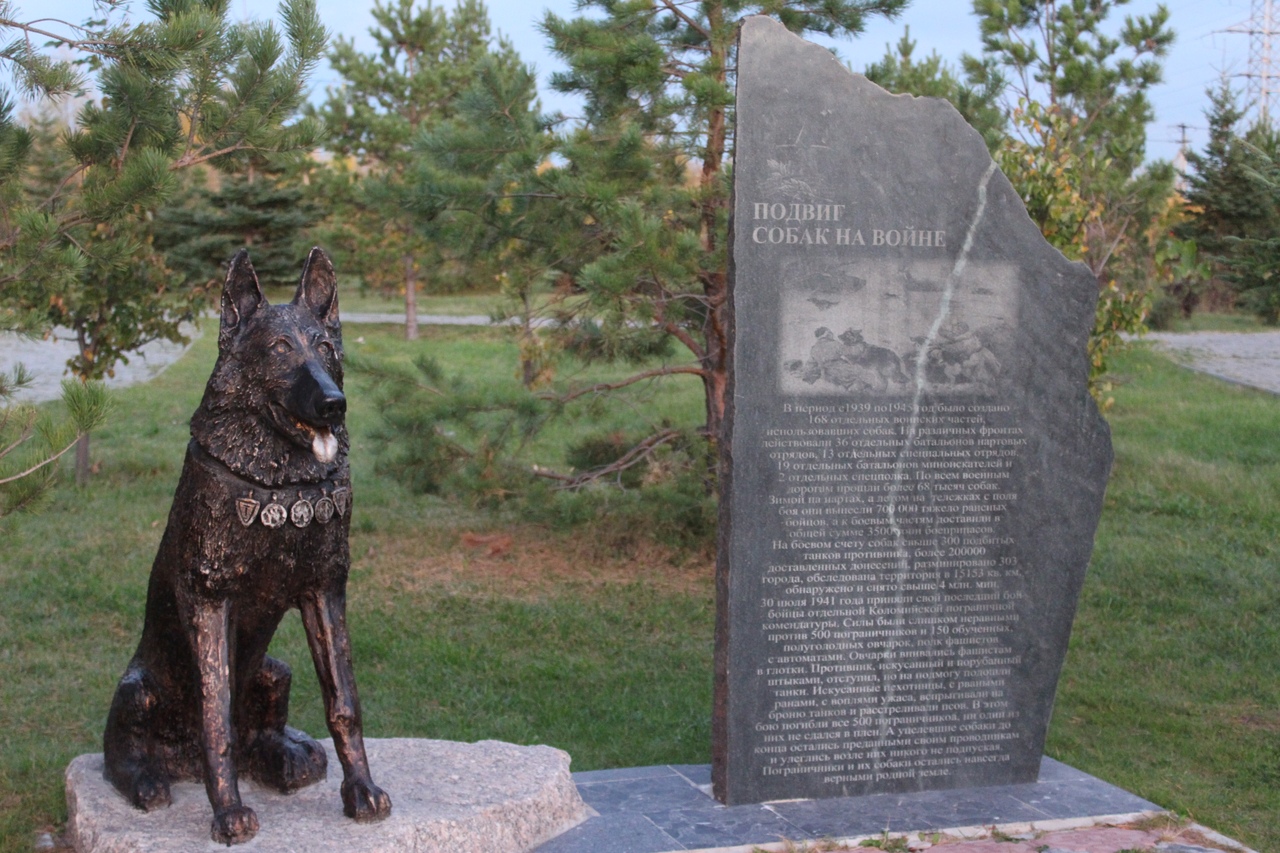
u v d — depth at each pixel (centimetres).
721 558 538
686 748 629
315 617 452
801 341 532
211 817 444
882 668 548
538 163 925
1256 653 801
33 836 492
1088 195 1183
